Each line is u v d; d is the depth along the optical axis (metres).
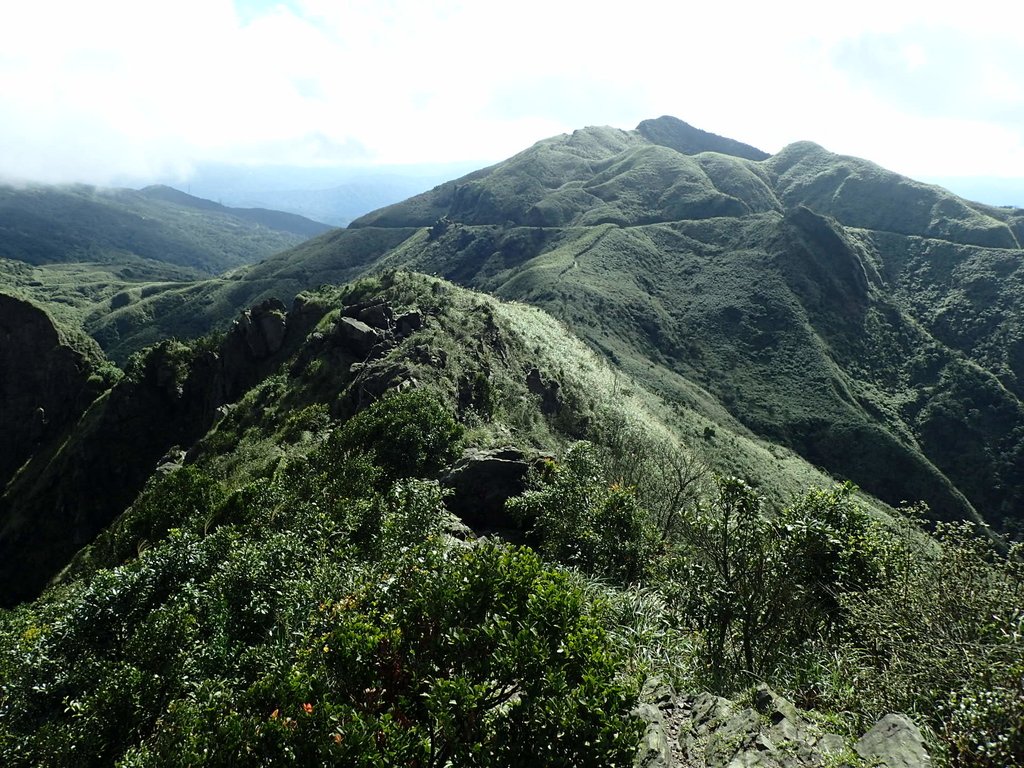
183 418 54.84
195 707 6.98
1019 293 143.38
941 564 6.79
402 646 5.40
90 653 10.55
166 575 12.19
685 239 187.88
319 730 4.65
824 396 117.19
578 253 175.50
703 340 138.12
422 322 39.88
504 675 4.79
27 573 50.19
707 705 6.24
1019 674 4.83
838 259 159.62
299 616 10.03
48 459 69.88
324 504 17.39
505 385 36.69
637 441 36.47
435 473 20.05
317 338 42.75
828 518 8.95
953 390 119.81
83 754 8.02
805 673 6.90
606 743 4.35
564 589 5.84
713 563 8.60
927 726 5.16
